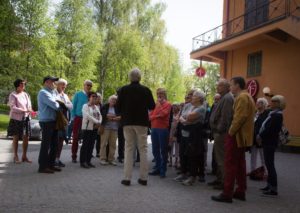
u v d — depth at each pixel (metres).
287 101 20.94
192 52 27.58
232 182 6.95
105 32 41.78
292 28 18.92
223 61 26.31
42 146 8.97
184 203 6.66
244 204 6.89
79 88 36.84
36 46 31.27
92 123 10.20
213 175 10.17
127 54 41.00
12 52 30.34
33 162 10.62
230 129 6.88
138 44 41.34
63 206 5.98
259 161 14.32
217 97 9.45
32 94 32.84
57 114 9.03
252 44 23.78
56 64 33.75
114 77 41.97
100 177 8.79
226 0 26.30
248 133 6.90
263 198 7.55
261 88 22.91
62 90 10.40
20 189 7.08
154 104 8.32
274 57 21.98
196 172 8.48
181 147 8.84
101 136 11.09
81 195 6.83
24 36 30.84
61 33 37.06
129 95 8.16
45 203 6.11
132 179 8.88
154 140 9.66
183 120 8.84
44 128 8.97
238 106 6.84
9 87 30.52
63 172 9.27
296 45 20.47
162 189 7.82
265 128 7.80
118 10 42.50
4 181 7.77
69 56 37.16
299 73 20.25
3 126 27.42
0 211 5.52
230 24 25.56
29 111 10.54
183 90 57.53
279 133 8.54
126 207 6.13
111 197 6.79
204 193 7.64
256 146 9.77
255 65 23.55
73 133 11.10
